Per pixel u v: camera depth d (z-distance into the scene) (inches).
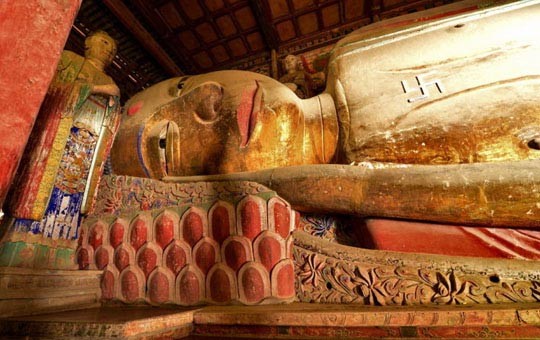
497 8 161.3
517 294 91.4
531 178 103.6
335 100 164.7
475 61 145.3
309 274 107.7
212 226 107.3
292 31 402.3
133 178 123.1
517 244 109.8
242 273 99.6
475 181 108.0
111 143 117.8
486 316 72.5
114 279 110.1
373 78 159.9
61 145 98.2
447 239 113.3
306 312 77.6
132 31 351.6
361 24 384.5
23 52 44.7
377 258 106.0
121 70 386.6
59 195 100.4
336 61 177.2
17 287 81.8
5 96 42.3
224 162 142.4
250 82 157.8
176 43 406.0
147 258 108.7
